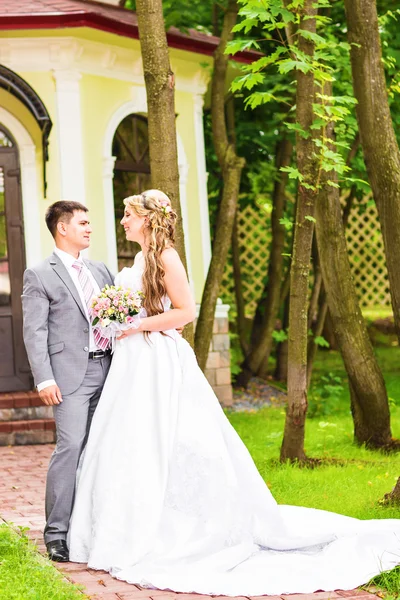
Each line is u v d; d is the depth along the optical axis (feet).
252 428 30.37
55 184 31.78
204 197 36.60
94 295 16.37
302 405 23.13
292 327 22.89
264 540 15.67
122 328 15.76
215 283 29.58
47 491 15.85
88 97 32.30
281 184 39.47
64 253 16.57
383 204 20.53
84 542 15.25
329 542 15.76
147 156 35.65
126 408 15.53
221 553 14.97
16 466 25.57
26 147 31.71
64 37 31.24
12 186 31.76
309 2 21.27
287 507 17.47
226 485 15.37
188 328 22.13
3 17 29.84
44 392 15.76
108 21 30.78
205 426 15.64
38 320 15.98
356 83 21.12
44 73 31.63
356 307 25.31
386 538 15.49
